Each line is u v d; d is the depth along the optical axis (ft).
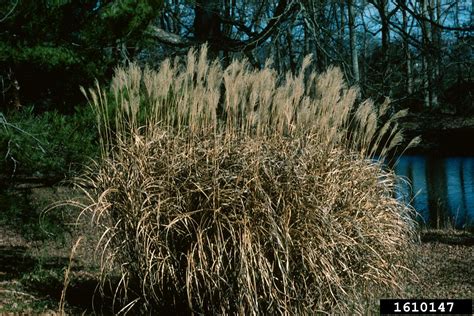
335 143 21.48
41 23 24.40
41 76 26.89
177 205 18.10
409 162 84.17
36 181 25.44
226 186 18.53
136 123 21.06
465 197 56.85
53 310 20.68
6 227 40.42
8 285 24.30
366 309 20.62
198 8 52.70
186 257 17.57
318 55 47.24
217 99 19.90
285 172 18.71
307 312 18.12
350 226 18.88
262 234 17.76
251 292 16.99
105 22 25.17
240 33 56.24
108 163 20.01
